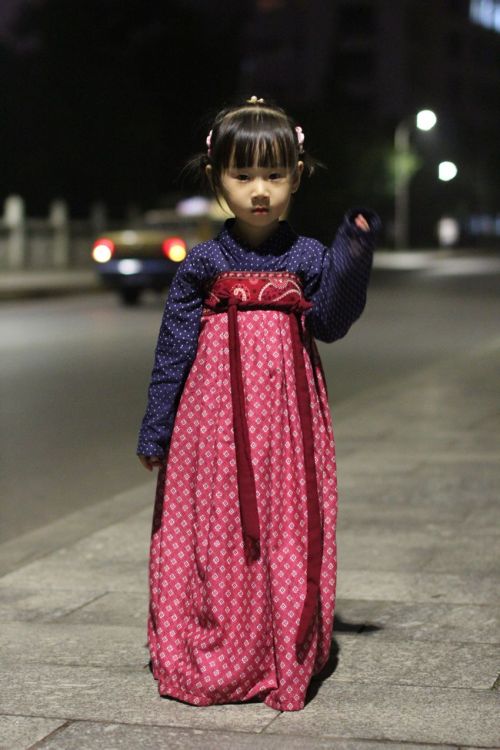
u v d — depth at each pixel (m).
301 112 76.69
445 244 81.56
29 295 29.91
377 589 5.62
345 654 4.68
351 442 9.76
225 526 4.11
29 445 10.18
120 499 8.00
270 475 4.12
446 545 6.41
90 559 6.30
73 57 71.19
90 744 3.81
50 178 70.25
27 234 45.84
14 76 70.75
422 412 11.40
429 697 4.18
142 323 22.39
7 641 4.94
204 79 74.25
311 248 4.21
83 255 49.19
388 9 115.12
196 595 4.19
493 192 111.06
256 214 4.11
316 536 4.09
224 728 3.92
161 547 4.26
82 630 5.08
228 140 4.07
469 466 8.64
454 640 4.84
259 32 119.06
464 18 125.25
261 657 4.11
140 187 71.31
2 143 69.75
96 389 13.45
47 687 4.36
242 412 4.09
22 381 14.12
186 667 4.17
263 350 4.14
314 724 3.94
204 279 4.21
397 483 8.07
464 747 3.72
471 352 17.20
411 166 73.38
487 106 130.25
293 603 4.07
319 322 4.19
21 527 7.47
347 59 116.50
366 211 3.97
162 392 4.22
